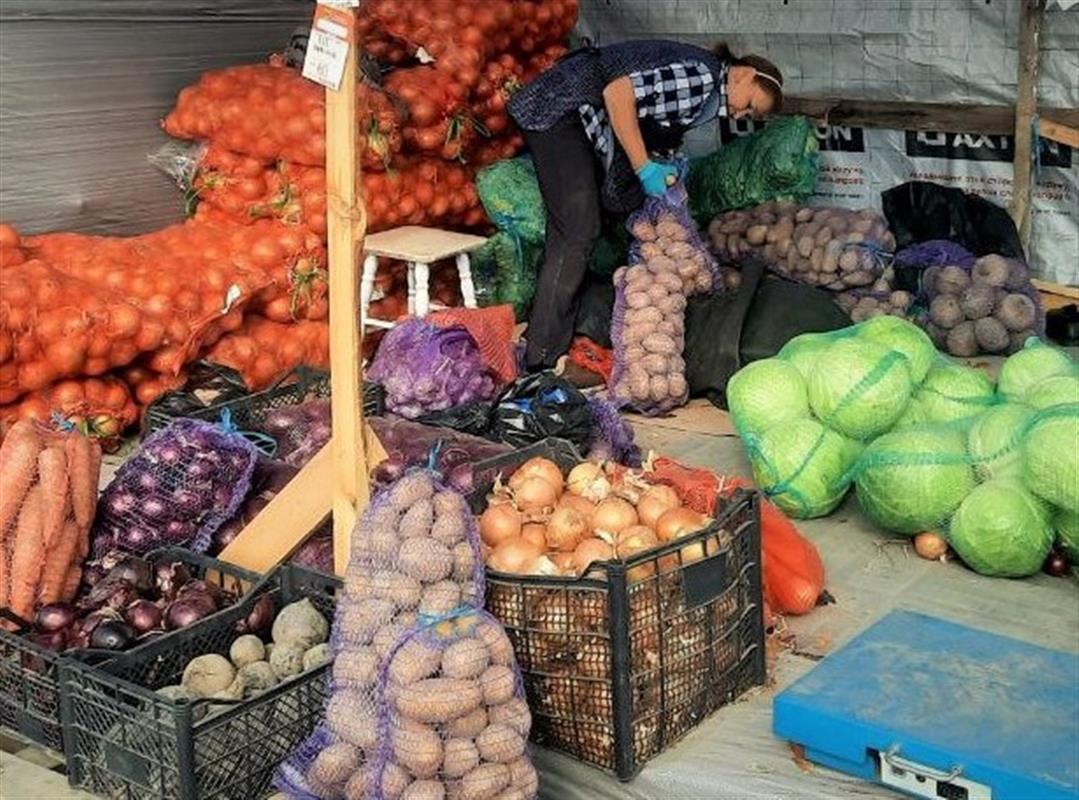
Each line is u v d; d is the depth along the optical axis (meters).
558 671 2.84
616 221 6.24
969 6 6.14
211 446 3.62
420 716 2.52
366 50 6.06
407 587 2.70
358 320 3.15
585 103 5.62
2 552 3.33
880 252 6.04
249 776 2.78
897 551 3.94
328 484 3.31
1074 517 3.65
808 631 3.45
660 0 7.01
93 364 4.78
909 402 4.13
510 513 3.14
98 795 2.86
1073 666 2.94
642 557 2.78
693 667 2.93
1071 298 6.09
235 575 3.27
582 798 2.86
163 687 2.97
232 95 5.62
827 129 6.66
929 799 2.65
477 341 4.81
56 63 5.52
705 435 5.02
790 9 6.62
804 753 2.85
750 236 6.23
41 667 2.98
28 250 5.14
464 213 6.39
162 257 5.21
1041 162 6.12
